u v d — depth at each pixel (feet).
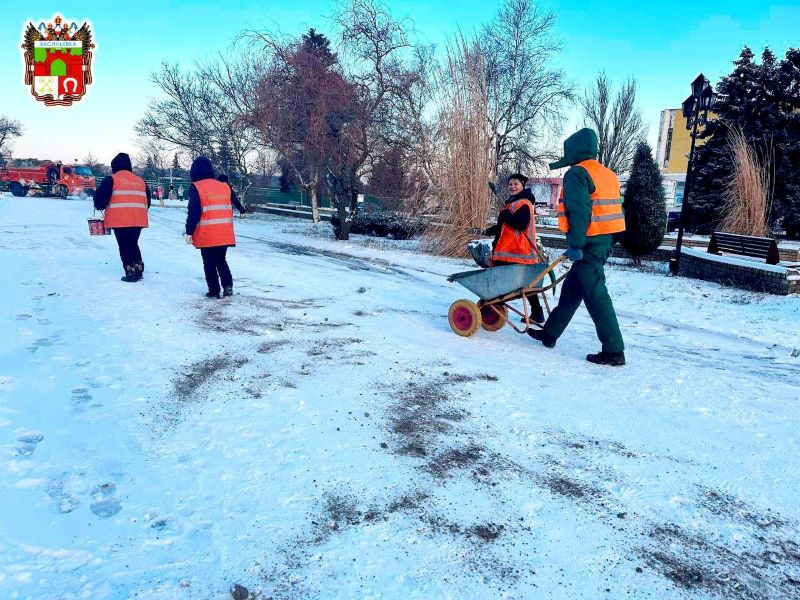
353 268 39.55
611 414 13.88
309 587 7.36
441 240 48.34
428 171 50.21
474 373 16.66
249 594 7.16
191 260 37.76
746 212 49.34
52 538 8.09
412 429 12.50
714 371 18.16
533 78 86.07
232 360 16.87
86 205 92.84
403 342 19.90
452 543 8.42
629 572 7.96
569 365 17.99
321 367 16.58
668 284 36.94
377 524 8.82
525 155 84.84
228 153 99.50
